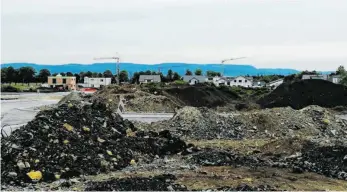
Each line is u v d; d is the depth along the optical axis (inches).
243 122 1119.0
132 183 550.6
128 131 813.2
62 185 554.9
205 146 902.4
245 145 932.6
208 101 2198.6
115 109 1784.0
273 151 807.7
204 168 668.1
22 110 1782.7
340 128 1158.3
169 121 1136.8
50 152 629.6
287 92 2245.3
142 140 783.1
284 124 1124.5
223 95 2445.9
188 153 783.7
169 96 2143.2
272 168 677.9
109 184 549.3
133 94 2011.6
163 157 759.7
